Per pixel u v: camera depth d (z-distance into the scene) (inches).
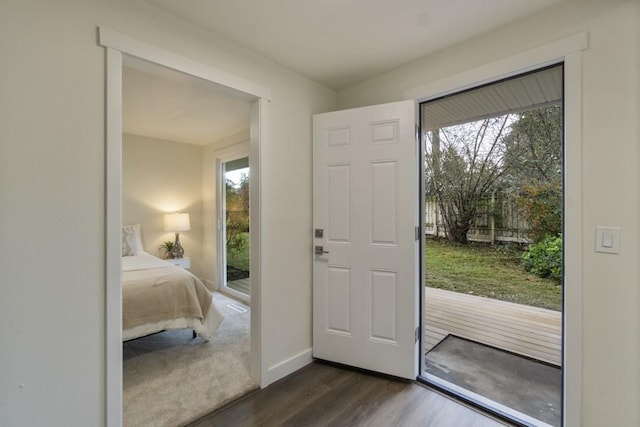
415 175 82.4
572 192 58.8
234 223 174.1
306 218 94.9
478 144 126.3
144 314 95.1
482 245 131.6
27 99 48.3
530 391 79.6
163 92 105.1
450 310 131.0
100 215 55.1
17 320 48.1
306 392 79.1
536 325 115.3
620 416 54.9
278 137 86.5
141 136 170.4
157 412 70.9
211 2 60.8
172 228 171.0
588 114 57.3
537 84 73.9
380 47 77.5
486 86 74.9
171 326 99.5
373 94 94.2
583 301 58.0
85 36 53.5
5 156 46.8
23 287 48.4
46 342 50.3
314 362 95.2
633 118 53.1
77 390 53.1
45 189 50.0
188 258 175.5
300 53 80.7
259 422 67.9
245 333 118.6
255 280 83.9
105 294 55.6
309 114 95.4
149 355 99.6
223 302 160.6
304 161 94.2
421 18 66.0
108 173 55.6
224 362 94.8
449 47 77.3
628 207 53.7
